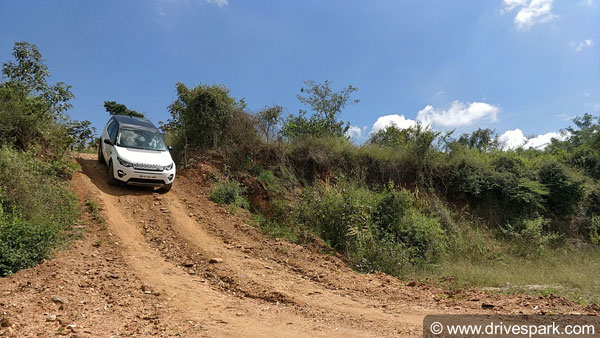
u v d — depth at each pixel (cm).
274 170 1419
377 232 1096
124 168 1151
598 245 1565
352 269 919
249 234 1020
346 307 603
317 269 833
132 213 1031
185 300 588
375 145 1684
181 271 741
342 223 1102
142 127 1315
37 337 417
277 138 1512
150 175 1163
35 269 642
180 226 991
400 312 587
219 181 1305
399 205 1188
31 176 920
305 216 1188
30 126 1115
